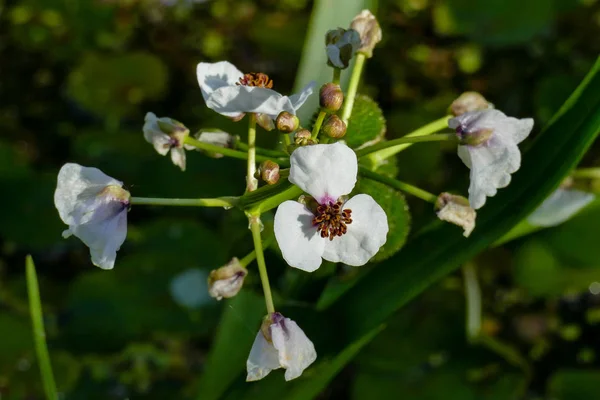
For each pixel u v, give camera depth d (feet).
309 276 1.20
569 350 1.86
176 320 1.72
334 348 1.20
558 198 1.24
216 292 1.05
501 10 2.11
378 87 2.24
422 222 1.63
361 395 1.57
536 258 1.70
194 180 1.92
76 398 1.71
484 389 1.53
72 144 2.11
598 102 1.12
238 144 1.10
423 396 1.54
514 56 2.19
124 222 1.05
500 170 1.05
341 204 1.03
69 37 2.46
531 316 1.89
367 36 1.11
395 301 1.18
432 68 2.22
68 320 1.74
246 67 2.34
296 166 1.02
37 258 2.12
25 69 2.46
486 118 1.07
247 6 2.41
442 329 1.63
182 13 2.42
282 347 1.02
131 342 1.71
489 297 1.90
